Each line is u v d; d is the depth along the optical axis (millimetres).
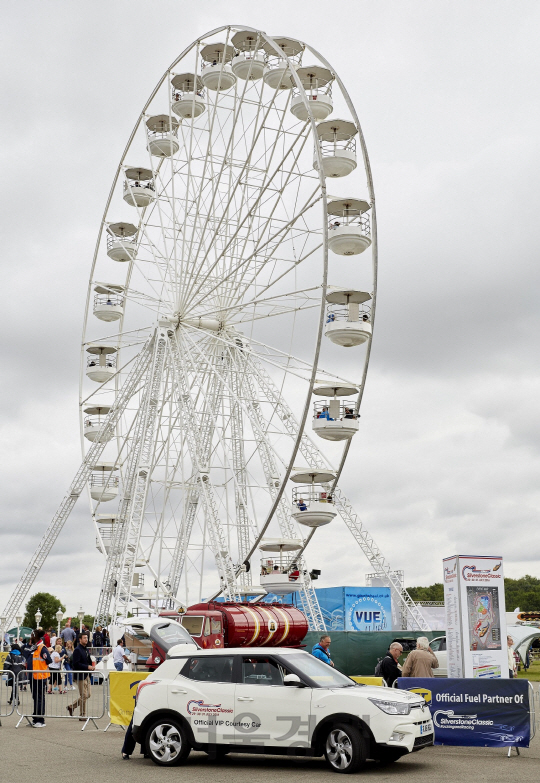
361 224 33250
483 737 14656
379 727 12438
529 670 40500
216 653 13648
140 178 42406
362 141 31641
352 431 33281
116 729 18562
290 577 34344
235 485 35656
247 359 37594
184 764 13492
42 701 19406
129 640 25719
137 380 39281
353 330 32219
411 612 45188
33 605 145750
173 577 38906
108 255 43031
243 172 33844
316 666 13555
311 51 33750
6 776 12531
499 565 17609
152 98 38875
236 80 38844
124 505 40281
